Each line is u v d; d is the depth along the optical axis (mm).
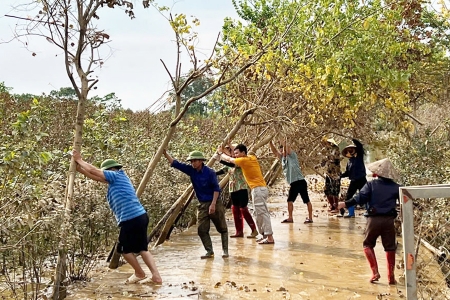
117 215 7574
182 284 7594
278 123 11766
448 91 15430
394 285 7441
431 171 12094
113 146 10336
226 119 15289
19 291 7629
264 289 7309
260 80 12516
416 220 6578
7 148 7512
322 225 12680
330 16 10969
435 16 14367
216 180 9227
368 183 7535
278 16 12344
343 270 8336
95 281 7895
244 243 10594
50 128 12516
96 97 13820
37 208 6746
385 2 11320
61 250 6996
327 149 14234
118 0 7742
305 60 11125
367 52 10383
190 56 9961
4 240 7309
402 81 10391
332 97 11039
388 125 15211
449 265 6172
